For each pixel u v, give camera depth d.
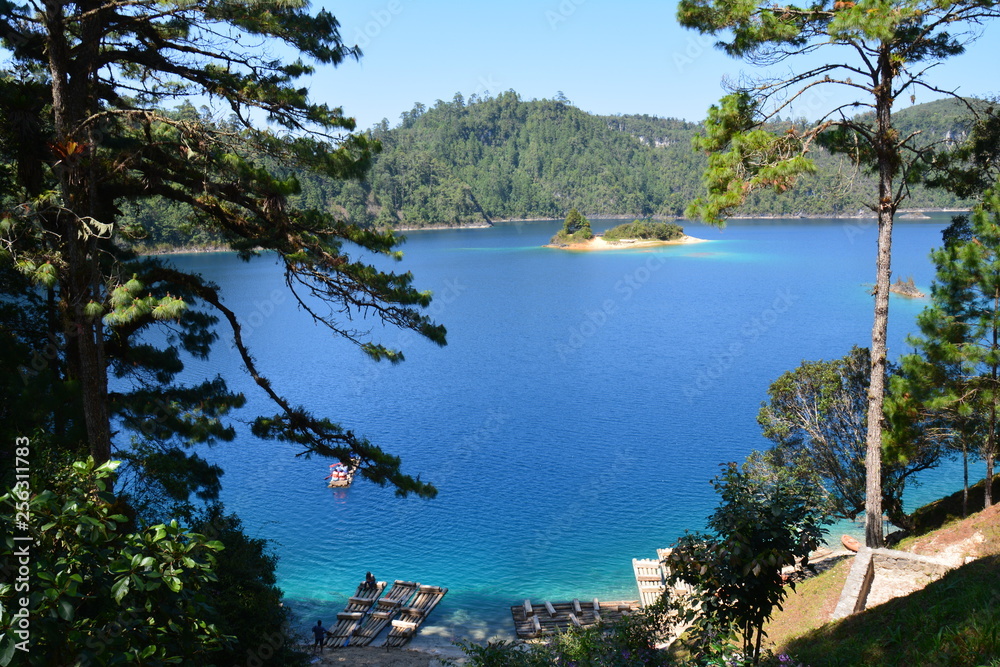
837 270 172.38
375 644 27.91
